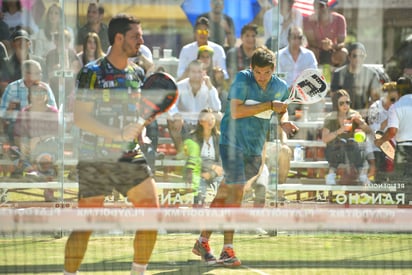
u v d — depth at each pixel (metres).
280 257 18.86
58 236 19.52
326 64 20.36
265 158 19.75
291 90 19.86
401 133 20.59
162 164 18.61
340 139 20.61
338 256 19.00
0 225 16.25
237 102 18.95
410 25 20.14
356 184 20.67
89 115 16.19
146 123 16.69
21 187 19.11
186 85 18.70
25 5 18.61
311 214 17.77
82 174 16.27
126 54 16.28
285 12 19.80
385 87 20.50
